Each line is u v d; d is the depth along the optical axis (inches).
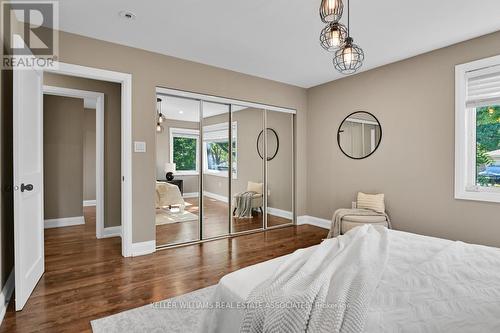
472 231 115.3
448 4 89.6
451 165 121.2
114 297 84.8
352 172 163.2
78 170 188.5
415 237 76.1
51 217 179.9
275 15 97.8
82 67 111.7
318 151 184.4
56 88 141.6
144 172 126.1
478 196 113.0
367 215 136.6
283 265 54.9
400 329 35.2
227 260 118.3
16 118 75.4
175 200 141.5
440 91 124.6
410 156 135.6
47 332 67.3
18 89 76.1
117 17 98.8
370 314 37.9
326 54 133.2
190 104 145.3
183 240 143.9
